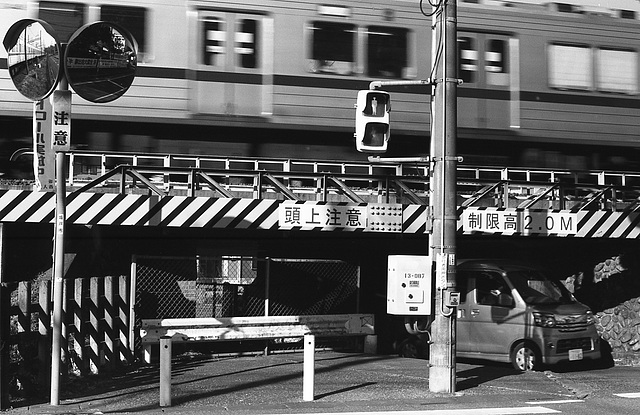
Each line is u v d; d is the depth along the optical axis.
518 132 16.50
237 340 12.14
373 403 8.84
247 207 11.88
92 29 8.30
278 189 12.34
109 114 14.30
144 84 14.44
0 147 14.90
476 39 16.25
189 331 11.74
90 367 10.53
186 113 14.63
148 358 11.63
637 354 14.29
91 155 12.73
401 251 15.40
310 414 8.16
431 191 9.77
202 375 10.64
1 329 8.18
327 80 15.27
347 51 15.41
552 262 15.90
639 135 17.38
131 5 14.41
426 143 16.47
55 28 14.08
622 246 14.77
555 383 10.54
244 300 13.73
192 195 11.76
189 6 14.67
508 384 10.34
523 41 16.56
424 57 15.86
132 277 11.61
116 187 12.91
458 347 12.93
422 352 13.74
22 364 9.12
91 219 11.20
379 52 15.59
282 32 15.07
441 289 9.52
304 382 8.96
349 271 14.34
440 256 9.53
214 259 12.16
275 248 14.47
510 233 12.98
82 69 8.28
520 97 16.48
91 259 13.17
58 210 8.39
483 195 13.20
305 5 15.18
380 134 9.45
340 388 9.73
